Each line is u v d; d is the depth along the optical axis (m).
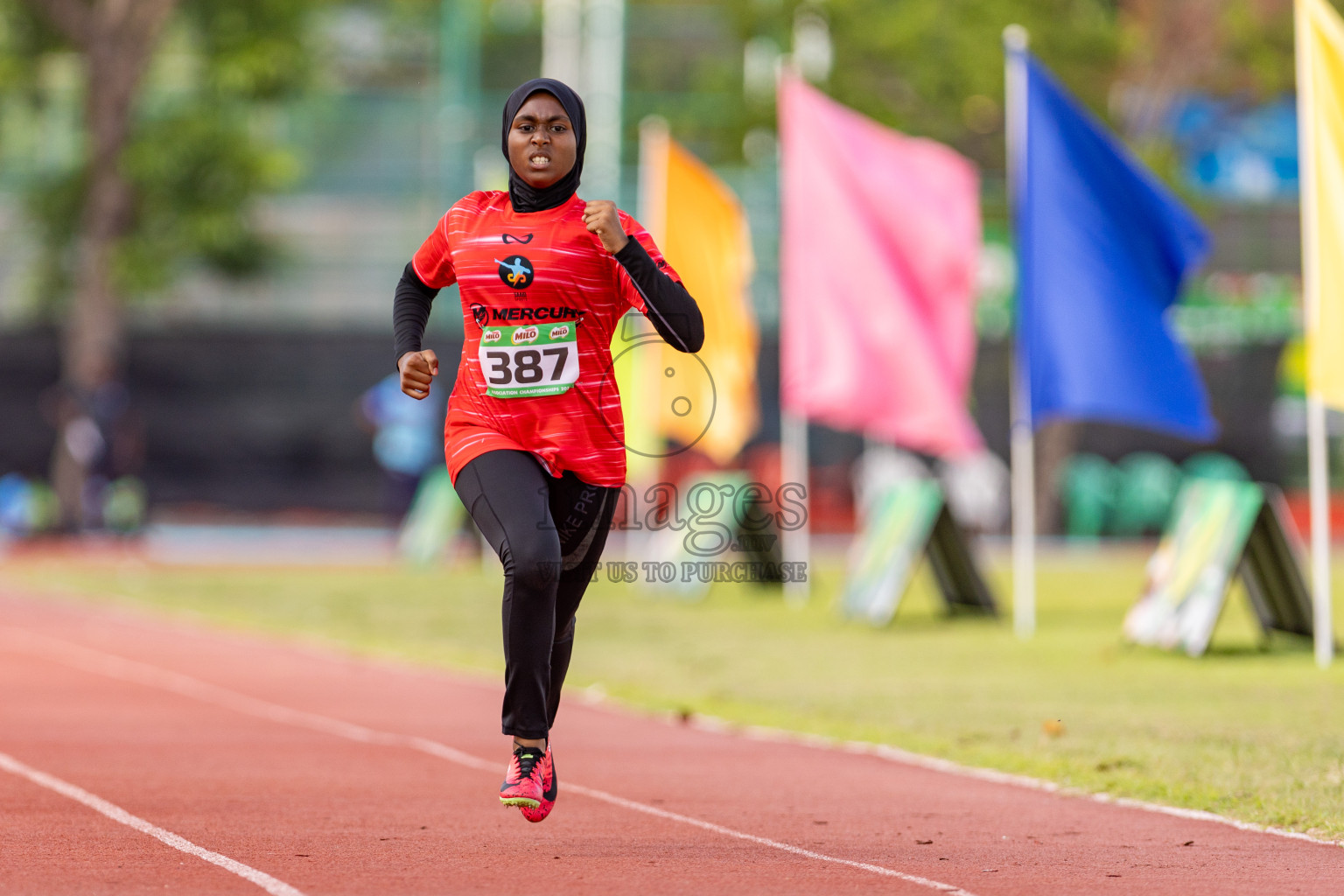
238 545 89.44
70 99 100.19
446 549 72.50
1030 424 43.41
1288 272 103.31
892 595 46.38
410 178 104.50
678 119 98.00
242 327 103.94
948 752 24.03
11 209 101.12
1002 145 95.62
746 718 28.23
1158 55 90.50
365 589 59.16
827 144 50.94
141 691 31.27
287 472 104.00
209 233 87.06
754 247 100.12
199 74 89.69
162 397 103.50
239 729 26.36
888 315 50.03
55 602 52.75
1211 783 20.95
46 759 22.80
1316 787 20.48
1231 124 102.38
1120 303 42.78
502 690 32.62
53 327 101.88
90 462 76.12
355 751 24.14
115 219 86.38
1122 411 42.72
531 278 15.98
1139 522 101.19
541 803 16.30
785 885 15.33
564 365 16.11
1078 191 42.94
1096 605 53.69
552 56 104.38
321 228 104.19
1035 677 33.72
